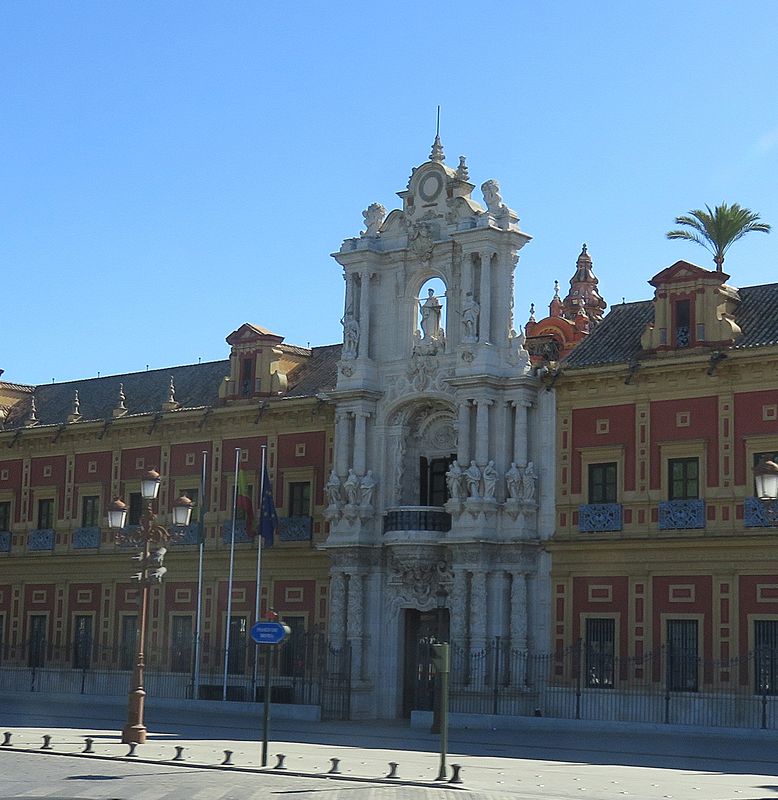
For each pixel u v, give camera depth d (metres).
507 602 52.41
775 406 47.56
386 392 56.94
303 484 60.19
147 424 65.62
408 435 56.97
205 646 61.78
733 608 47.59
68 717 50.97
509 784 29.84
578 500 51.81
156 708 58.31
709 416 49.00
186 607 62.97
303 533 59.03
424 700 55.03
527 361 53.69
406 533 54.19
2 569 70.44
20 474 70.69
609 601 50.59
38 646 68.19
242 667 60.25
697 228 60.75
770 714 46.06
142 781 29.23
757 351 47.59
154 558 38.53
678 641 48.84
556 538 51.88
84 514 68.00
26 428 70.00
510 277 54.69
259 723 50.09
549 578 52.16
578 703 49.81
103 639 65.75
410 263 57.06
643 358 50.97
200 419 63.53
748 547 47.41
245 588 61.09
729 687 47.22
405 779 30.33
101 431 67.38
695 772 33.50
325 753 37.47
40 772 30.73
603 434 51.53
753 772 33.81
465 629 52.22
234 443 62.69
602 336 54.12
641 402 50.72
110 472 67.19
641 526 50.03
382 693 55.50
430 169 57.25
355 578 55.78
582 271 83.00
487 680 51.38
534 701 51.50
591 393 52.06
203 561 62.56
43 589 68.62
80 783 28.58
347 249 58.16
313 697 56.56
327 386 60.94
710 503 48.50
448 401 55.28
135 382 72.56
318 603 58.47
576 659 50.94
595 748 40.38
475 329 54.06
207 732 44.78
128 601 65.19
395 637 55.62
